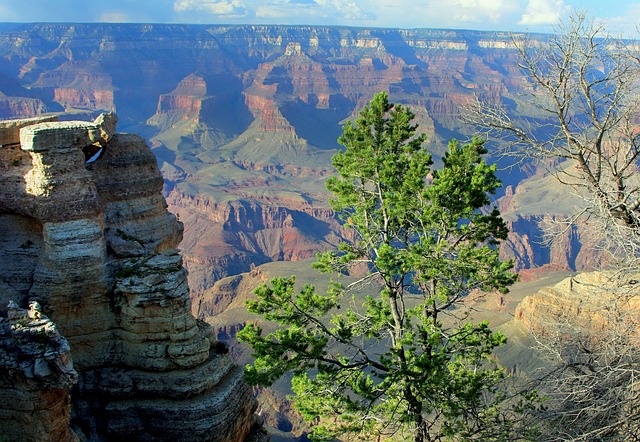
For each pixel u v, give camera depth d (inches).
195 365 993.5
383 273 953.5
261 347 882.8
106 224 1071.0
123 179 1094.4
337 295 1002.7
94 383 983.6
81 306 979.9
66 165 968.9
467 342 968.3
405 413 916.0
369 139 1023.0
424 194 919.7
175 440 970.7
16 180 976.9
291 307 958.4
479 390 949.8
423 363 874.8
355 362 987.9
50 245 965.8
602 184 765.9
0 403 786.2
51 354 773.9
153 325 976.9
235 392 1031.0
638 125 759.1
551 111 759.7
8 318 810.2
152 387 978.7
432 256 912.3
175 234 1194.6
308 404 953.5
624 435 679.1
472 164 946.1
